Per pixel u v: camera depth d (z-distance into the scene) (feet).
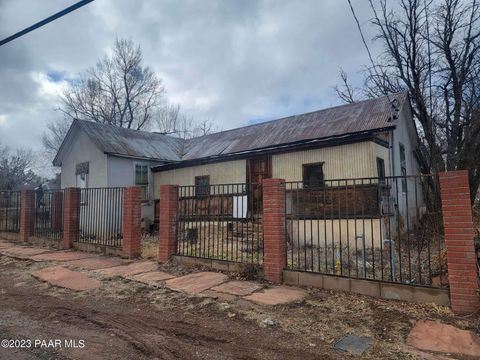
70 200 33.42
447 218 15.17
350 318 14.53
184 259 24.70
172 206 25.98
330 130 39.55
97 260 27.32
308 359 11.18
